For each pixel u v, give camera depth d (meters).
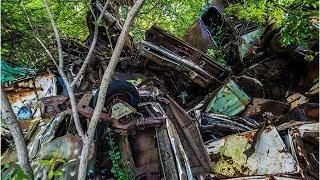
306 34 5.31
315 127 4.66
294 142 4.49
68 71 6.25
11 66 7.32
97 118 2.45
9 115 2.29
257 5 6.04
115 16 6.96
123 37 2.36
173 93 6.99
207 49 7.58
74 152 3.28
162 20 11.41
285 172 4.13
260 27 7.14
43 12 8.10
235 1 7.85
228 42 7.86
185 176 3.50
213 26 8.38
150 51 6.40
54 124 3.75
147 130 3.88
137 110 4.12
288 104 6.57
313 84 7.04
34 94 5.83
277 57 7.11
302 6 5.12
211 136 5.22
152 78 6.31
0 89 2.26
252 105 6.47
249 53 7.25
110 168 3.59
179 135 4.41
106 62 6.48
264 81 7.14
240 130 5.23
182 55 6.68
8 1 6.92
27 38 8.01
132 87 3.93
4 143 4.63
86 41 7.92
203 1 11.63
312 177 4.14
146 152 3.78
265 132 4.50
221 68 6.84
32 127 4.03
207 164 4.32
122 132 3.64
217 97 6.54
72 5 8.68
